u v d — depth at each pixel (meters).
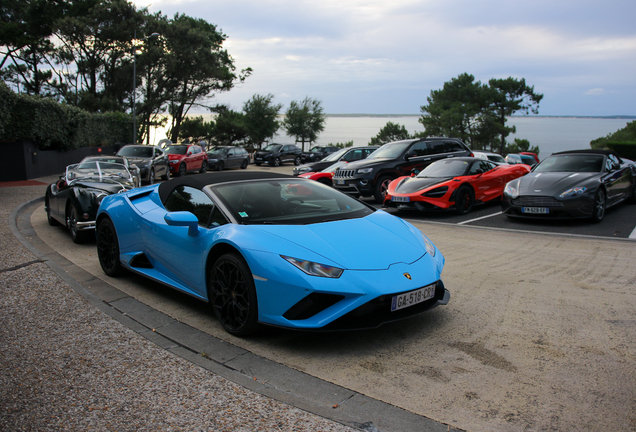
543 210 7.86
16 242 6.29
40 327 3.33
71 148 22.39
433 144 12.66
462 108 43.03
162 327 3.38
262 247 2.97
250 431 2.02
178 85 42.34
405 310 3.05
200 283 3.51
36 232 7.45
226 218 3.40
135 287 4.47
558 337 3.11
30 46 36.16
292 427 2.05
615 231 7.17
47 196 7.80
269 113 49.97
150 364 2.73
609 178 8.30
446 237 7.16
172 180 4.48
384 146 12.84
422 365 2.73
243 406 2.24
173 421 2.10
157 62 38.84
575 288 4.24
